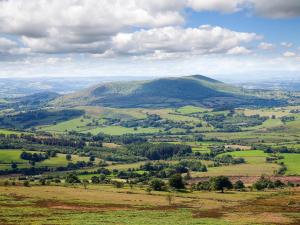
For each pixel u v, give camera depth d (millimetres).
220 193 185375
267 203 148000
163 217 115125
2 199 143500
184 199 162250
